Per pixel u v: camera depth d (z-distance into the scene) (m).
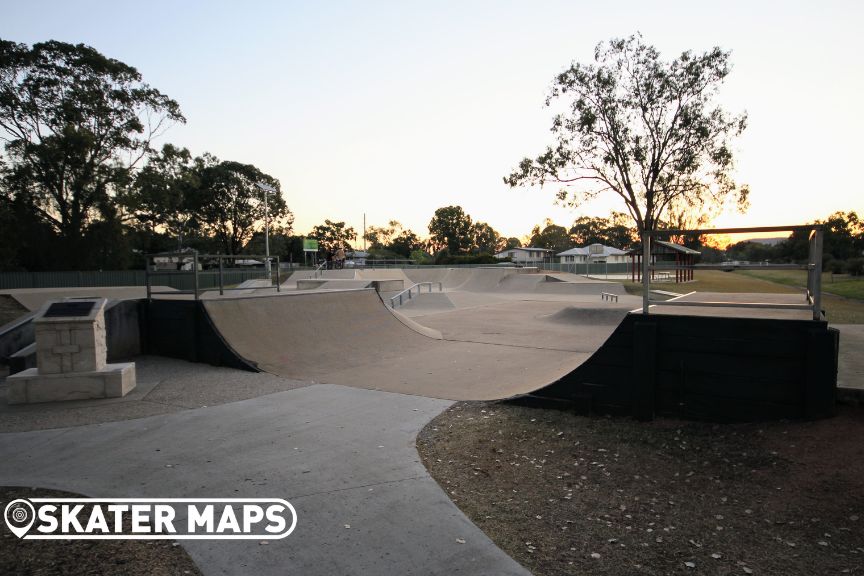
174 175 38.66
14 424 5.25
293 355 8.62
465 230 105.88
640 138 28.34
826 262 42.00
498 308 19.47
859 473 3.42
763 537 2.99
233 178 60.56
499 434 4.83
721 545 2.93
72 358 6.25
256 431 4.93
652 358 4.95
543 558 2.80
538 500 3.52
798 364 4.37
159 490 3.63
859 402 4.22
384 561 2.75
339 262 47.38
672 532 3.08
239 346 8.35
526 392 5.79
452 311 18.48
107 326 8.47
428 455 4.35
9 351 8.79
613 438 4.63
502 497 3.56
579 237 105.00
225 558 2.79
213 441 4.65
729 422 4.66
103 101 35.50
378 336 10.41
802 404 4.36
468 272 34.16
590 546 2.93
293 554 2.83
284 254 72.75
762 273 46.66
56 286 32.59
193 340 8.49
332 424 5.15
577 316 14.88
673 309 5.71
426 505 3.40
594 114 28.14
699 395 4.80
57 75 33.94
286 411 5.62
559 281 31.14
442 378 7.42
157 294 12.41
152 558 2.78
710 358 4.74
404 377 7.50
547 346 10.37
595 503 3.47
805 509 3.21
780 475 3.63
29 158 33.66
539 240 109.75
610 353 5.23
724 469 3.86
